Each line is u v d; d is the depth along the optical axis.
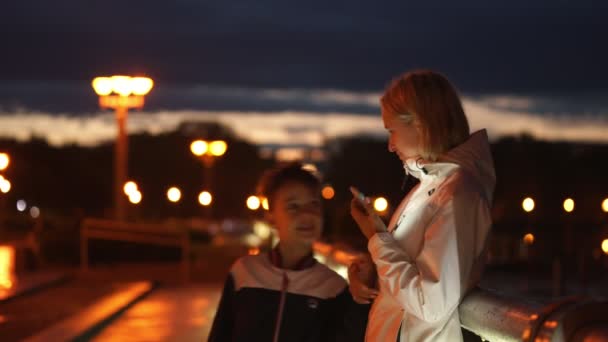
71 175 86.69
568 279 24.86
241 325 3.72
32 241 25.92
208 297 16.28
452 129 3.14
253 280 3.76
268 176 3.87
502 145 63.91
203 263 27.23
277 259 3.82
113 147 90.31
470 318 3.14
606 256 27.48
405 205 3.32
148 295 16.72
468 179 2.97
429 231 2.91
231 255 31.52
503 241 31.70
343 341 3.57
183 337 11.29
